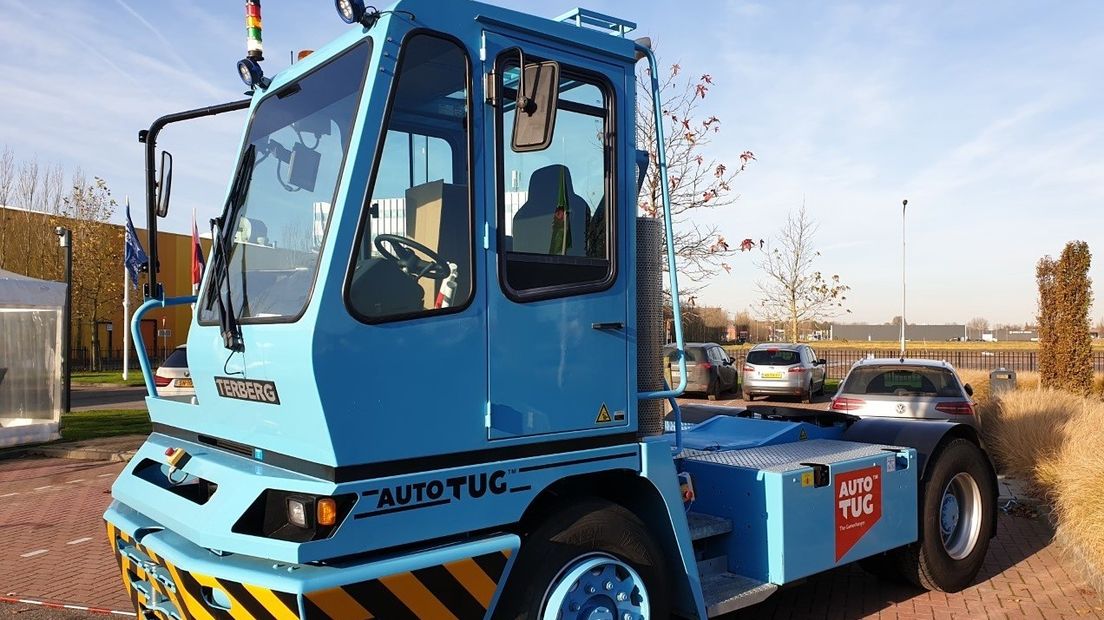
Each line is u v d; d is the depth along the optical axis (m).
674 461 4.11
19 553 6.73
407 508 2.88
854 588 5.62
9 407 12.53
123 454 11.41
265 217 3.34
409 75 3.09
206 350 3.48
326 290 2.77
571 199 3.45
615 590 3.46
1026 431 9.38
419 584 2.87
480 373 3.10
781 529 4.14
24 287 11.98
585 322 3.43
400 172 3.05
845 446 5.21
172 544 3.13
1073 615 5.03
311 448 2.82
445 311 3.02
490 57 3.22
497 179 3.21
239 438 3.26
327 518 2.70
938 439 5.35
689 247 11.27
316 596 2.62
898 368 10.52
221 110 3.89
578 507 3.44
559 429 3.32
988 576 5.90
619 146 3.62
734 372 23.41
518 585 3.23
